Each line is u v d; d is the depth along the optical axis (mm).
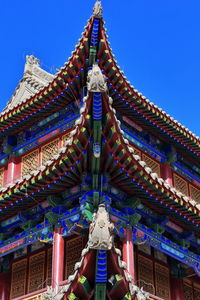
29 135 28625
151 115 26797
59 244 21625
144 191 21750
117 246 22828
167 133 28141
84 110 19281
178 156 30125
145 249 25203
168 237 25469
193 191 30547
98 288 16281
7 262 25594
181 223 24922
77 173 20906
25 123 28125
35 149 27844
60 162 20094
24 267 24922
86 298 16594
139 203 22547
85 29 23469
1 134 28984
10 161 28562
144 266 24609
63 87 25469
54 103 26500
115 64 24188
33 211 23641
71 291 16500
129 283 16391
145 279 24281
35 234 23078
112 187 21812
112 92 25094
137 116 26828
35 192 21875
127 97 25484
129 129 27172
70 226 21578
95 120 19281
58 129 27047
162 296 24859
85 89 25547
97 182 20875
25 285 24344
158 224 24000
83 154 20078
